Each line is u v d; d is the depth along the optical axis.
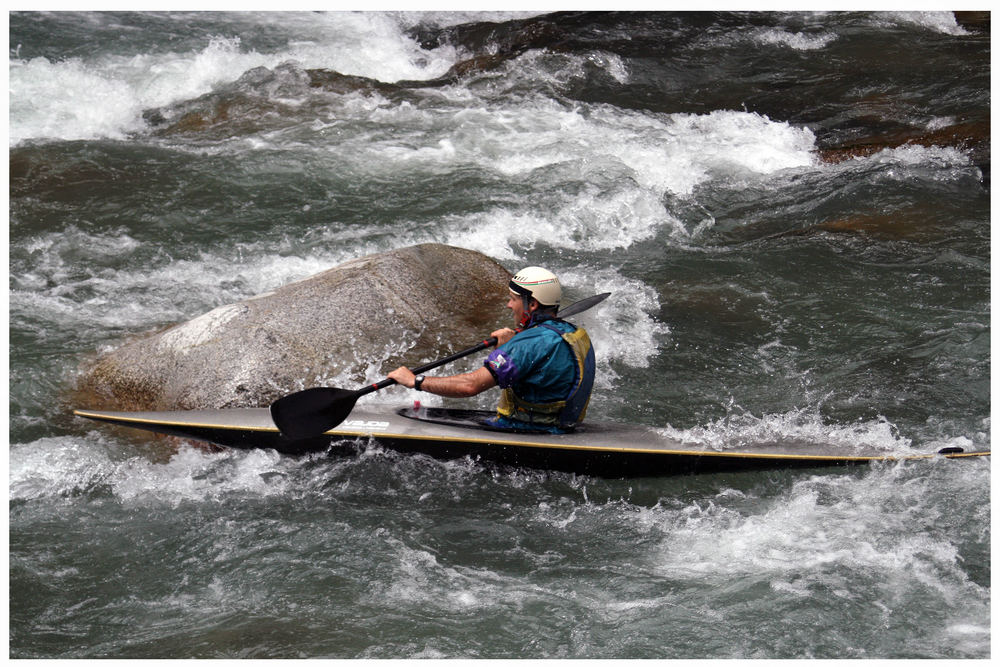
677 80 48.53
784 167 38.59
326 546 18.11
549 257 31.39
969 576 16.95
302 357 22.69
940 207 34.47
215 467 20.53
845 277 29.67
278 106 42.44
